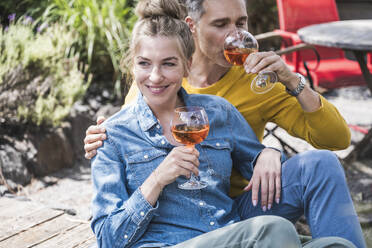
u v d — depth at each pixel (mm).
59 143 3988
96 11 4961
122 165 1631
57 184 3711
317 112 1811
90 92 4684
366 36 3723
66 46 4566
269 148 1803
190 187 1583
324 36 3814
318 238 1452
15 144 3729
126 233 1488
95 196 1567
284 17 4902
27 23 4582
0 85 3898
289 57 4738
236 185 1924
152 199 1480
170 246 1511
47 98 4117
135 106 1693
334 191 1557
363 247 1517
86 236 2139
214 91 2072
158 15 1644
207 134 1603
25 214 2391
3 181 3461
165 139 1657
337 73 4285
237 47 1817
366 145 3910
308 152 1647
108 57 4945
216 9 1953
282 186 1680
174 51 1599
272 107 2053
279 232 1368
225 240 1421
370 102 5379
